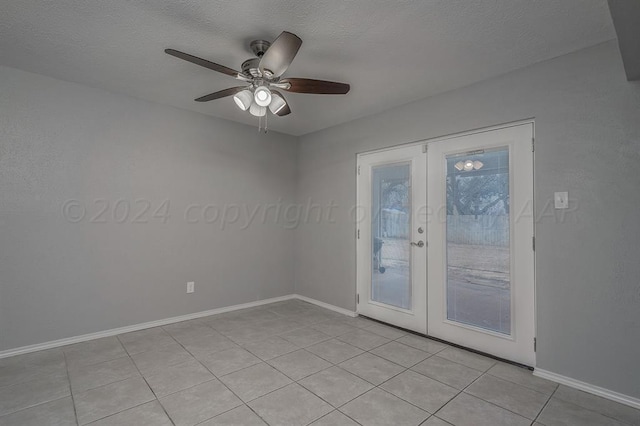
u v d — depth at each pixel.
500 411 1.95
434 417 1.89
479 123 2.77
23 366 2.47
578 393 2.16
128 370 2.43
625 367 2.05
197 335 3.16
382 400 2.06
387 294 3.53
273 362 2.59
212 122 3.84
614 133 2.12
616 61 2.12
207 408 1.96
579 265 2.24
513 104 2.58
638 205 2.03
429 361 2.62
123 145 3.21
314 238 4.38
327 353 2.77
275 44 1.74
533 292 2.48
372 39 2.16
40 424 1.80
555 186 2.36
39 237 2.77
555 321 2.34
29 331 2.72
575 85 2.28
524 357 2.51
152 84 2.96
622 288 2.08
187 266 3.63
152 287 3.39
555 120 2.36
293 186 4.66
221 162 3.92
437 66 2.53
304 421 1.84
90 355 2.68
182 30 2.08
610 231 2.12
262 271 4.31
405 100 3.25
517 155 2.58
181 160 3.59
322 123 4.05
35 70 2.69
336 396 2.10
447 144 3.03
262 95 2.07
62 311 2.88
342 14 1.89
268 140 4.39
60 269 2.87
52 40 2.22
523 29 2.03
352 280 3.84
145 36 2.16
